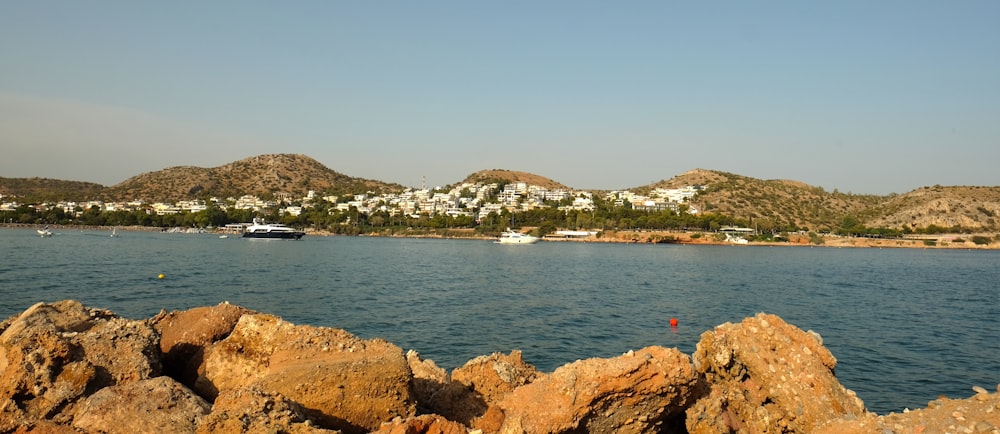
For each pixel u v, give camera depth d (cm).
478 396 1018
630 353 920
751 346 996
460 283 5419
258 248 11506
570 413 866
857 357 2422
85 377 845
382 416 837
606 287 5338
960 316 3803
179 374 1075
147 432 732
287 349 926
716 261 10019
